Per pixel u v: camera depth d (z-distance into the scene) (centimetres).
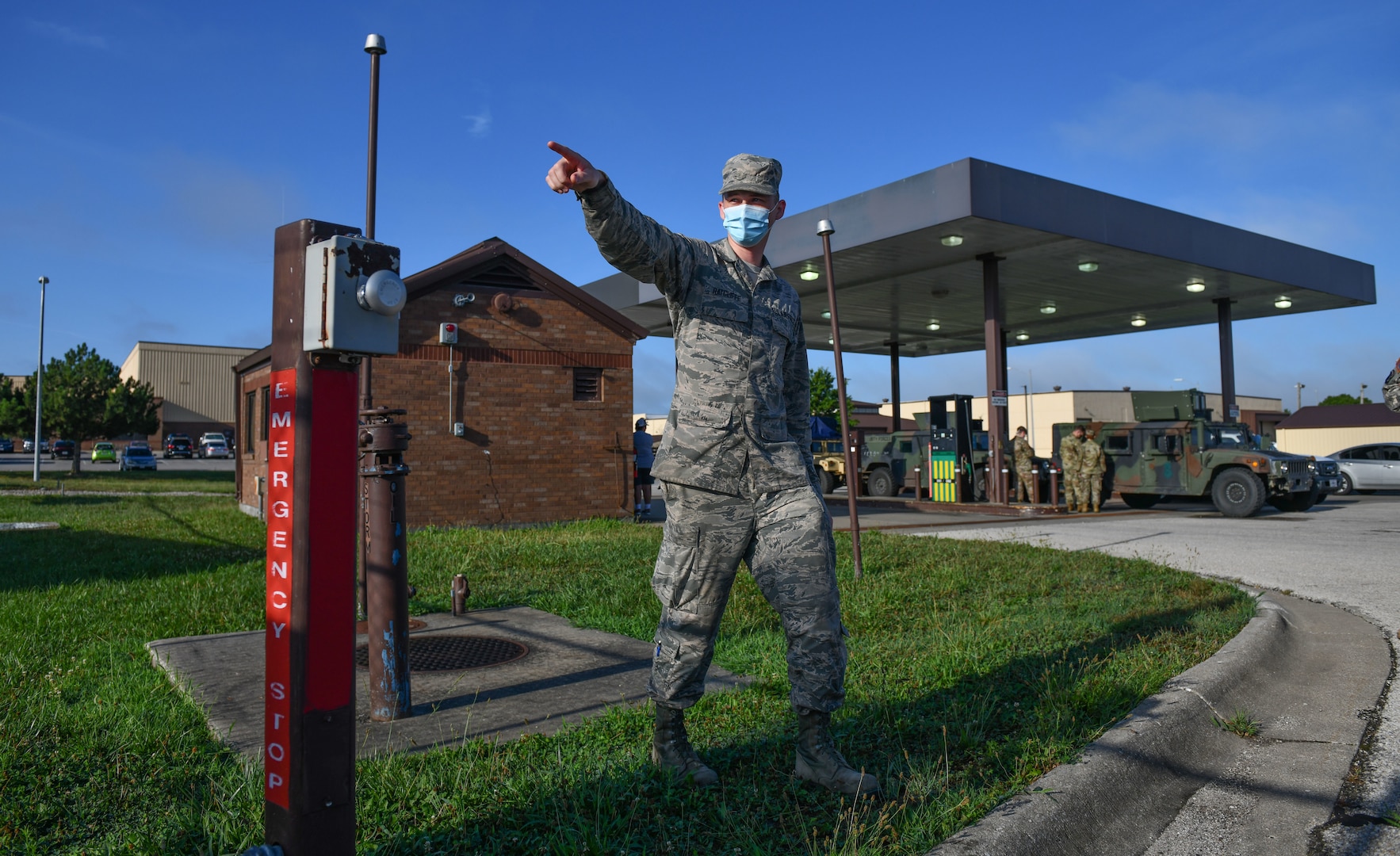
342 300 163
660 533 1110
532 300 1285
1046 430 5028
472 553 883
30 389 3766
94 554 911
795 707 276
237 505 1731
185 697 373
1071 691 364
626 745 313
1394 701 413
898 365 2620
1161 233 1532
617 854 233
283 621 170
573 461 1308
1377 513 1600
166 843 239
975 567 779
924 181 1334
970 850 230
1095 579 723
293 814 167
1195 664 436
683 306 273
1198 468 1593
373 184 598
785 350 284
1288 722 385
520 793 268
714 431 266
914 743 321
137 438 5831
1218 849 267
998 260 1556
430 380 1210
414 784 275
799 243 1561
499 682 409
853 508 731
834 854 227
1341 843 271
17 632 499
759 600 594
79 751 303
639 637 506
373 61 598
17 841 243
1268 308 2075
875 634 504
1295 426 3834
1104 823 271
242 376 1655
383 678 353
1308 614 621
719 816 256
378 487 356
